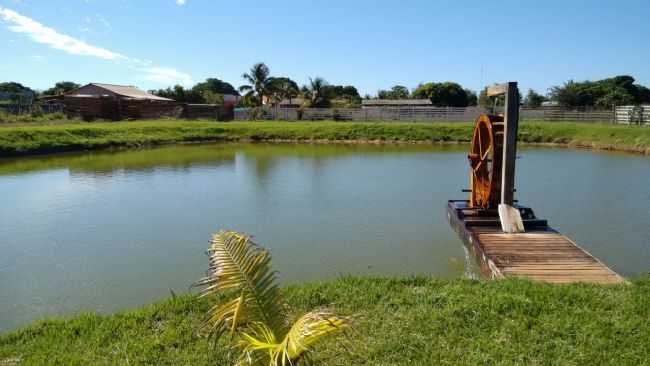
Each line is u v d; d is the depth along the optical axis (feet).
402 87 255.70
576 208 36.91
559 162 64.75
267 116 139.33
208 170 58.85
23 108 115.44
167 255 26.45
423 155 75.46
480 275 22.79
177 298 16.31
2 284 22.39
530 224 26.99
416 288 16.81
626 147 78.33
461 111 129.90
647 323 13.34
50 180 51.88
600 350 12.14
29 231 31.55
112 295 21.07
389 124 109.70
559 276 19.38
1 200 41.39
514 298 14.98
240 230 31.19
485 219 28.27
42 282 22.62
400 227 31.81
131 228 32.09
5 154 71.20
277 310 8.45
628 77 197.06
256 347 7.29
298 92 172.24
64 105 120.16
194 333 13.64
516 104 26.58
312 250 26.81
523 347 12.35
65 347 13.15
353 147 89.71
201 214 35.86
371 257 25.58
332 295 16.05
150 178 52.85
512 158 27.09
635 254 25.81
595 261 21.13
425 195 42.88
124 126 96.73
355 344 12.69
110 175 55.11
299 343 6.83
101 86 131.95
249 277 8.38
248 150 84.02
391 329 13.56
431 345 12.66
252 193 43.98
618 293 15.67
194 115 133.69
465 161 67.51
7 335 14.21
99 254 26.71
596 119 112.57
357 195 42.80
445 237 29.43
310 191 44.88
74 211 37.17
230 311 8.26
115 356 12.54
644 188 45.24
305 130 105.70
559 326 13.26
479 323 13.69
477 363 11.75
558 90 180.14
